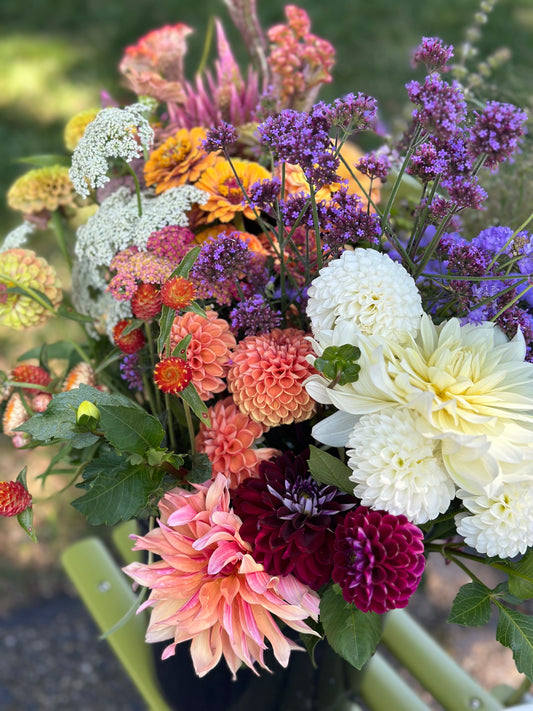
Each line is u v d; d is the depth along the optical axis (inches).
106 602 28.5
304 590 17.0
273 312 19.1
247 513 17.1
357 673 25.2
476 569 47.6
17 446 21.3
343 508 17.1
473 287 18.4
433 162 17.4
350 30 87.7
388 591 15.6
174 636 17.8
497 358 16.9
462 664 43.9
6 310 21.8
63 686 43.9
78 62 86.9
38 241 64.9
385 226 18.8
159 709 25.4
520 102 25.8
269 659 21.0
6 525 50.4
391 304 16.6
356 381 16.3
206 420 16.4
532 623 17.1
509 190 25.8
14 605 47.1
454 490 16.3
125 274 19.3
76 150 20.6
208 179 21.5
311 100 26.3
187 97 26.1
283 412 18.1
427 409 15.4
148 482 16.6
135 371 21.0
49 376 22.0
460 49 27.2
